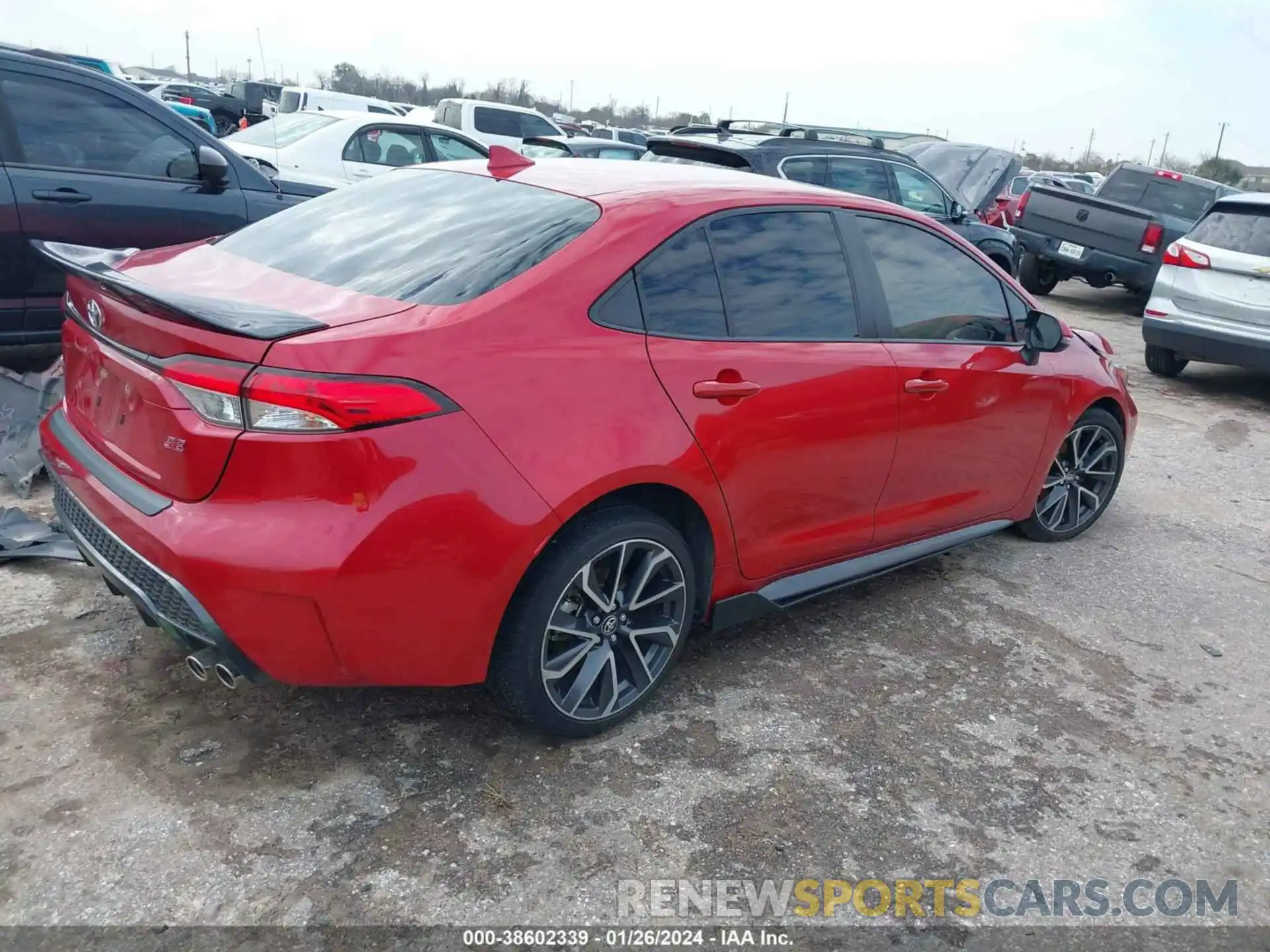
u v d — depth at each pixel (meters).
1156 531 5.18
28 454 4.31
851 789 2.83
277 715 2.92
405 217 3.11
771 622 3.81
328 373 2.26
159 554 2.34
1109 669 3.67
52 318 4.80
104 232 4.87
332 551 2.26
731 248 3.12
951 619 3.96
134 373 2.48
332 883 2.32
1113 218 11.88
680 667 3.41
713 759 2.90
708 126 10.84
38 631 3.23
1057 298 13.74
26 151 4.64
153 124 5.10
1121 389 4.78
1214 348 8.13
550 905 2.32
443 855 2.44
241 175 5.45
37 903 2.19
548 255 2.73
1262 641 4.01
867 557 3.76
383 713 2.98
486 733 2.93
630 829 2.58
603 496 2.77
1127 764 3.08
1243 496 5.89
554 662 2.75
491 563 2.46
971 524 4.23
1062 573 4.52
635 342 2.79
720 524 3.06
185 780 2.61
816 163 8.76
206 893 2.26
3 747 2.67
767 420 3.08
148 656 3.15
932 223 3.85
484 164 3.51
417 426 2.33
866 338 3.48
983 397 3.90
